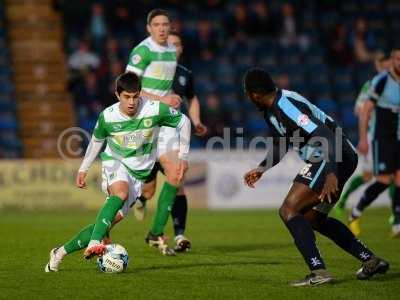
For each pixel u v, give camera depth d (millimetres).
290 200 24500
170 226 44500
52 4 80812
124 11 78562
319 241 36375
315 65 78875
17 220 49469
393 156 38656
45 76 77250
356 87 77625
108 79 70812
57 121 75062
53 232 40969
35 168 58500
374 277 26109
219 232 41688
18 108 74750
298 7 83750
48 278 25922
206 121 66750
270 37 79938
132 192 27516
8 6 80500
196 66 76688
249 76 24422
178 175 28828
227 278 26094
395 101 38438
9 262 29500
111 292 23703
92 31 75375
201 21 79688
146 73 33281
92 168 59031
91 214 55094
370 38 82438
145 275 26531
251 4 82812
